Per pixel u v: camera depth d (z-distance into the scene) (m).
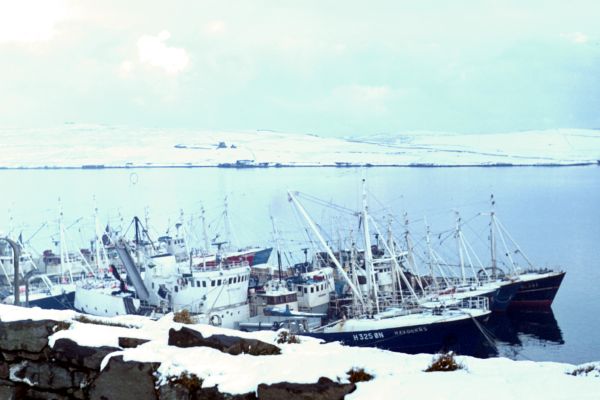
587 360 77.69
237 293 80.00
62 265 106.75
